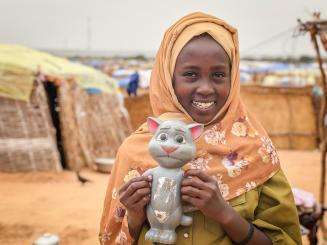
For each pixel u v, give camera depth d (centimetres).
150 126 176
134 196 170
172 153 166
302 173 1397
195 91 183
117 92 1717
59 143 1388
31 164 1219
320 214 502
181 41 186
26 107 1238
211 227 181
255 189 190
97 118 1481
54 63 1449
